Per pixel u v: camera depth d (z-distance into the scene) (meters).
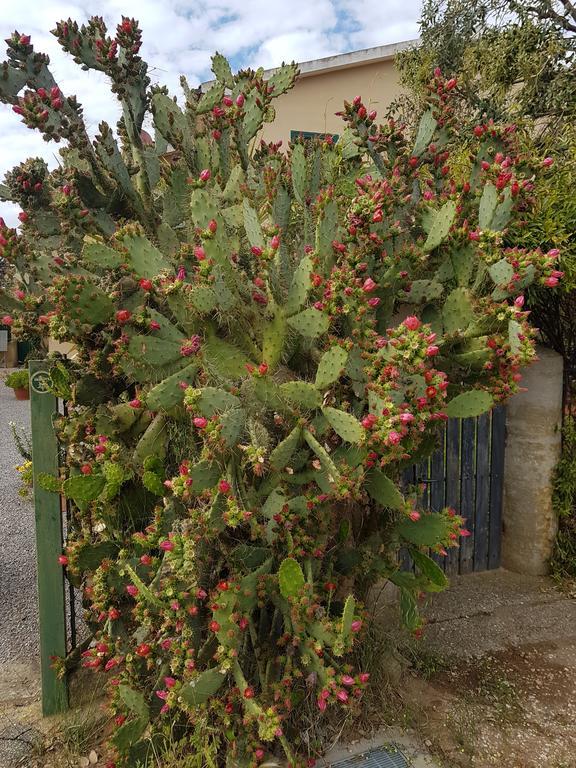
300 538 2.35
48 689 2.72
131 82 2.97
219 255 2.31
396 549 2.75
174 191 3.01
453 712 2.69
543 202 3.36
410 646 3.13
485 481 4.28
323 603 2.50
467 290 2.55
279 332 2.40
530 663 3.15
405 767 2.35
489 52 4.63
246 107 3.04
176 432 2.54
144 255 2.40
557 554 4.19
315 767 2.33
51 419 2.68
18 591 4.09
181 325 2.48
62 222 2.76
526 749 2.48
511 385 2.48
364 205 2.46
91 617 2.75
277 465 2.24
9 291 2.77
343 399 2.53
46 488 2.60
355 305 2.30
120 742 2.20
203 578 2.26
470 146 4.31
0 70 2.55
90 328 2.39
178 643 2.16
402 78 5.56
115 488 2.43
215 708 2.19
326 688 2.06
